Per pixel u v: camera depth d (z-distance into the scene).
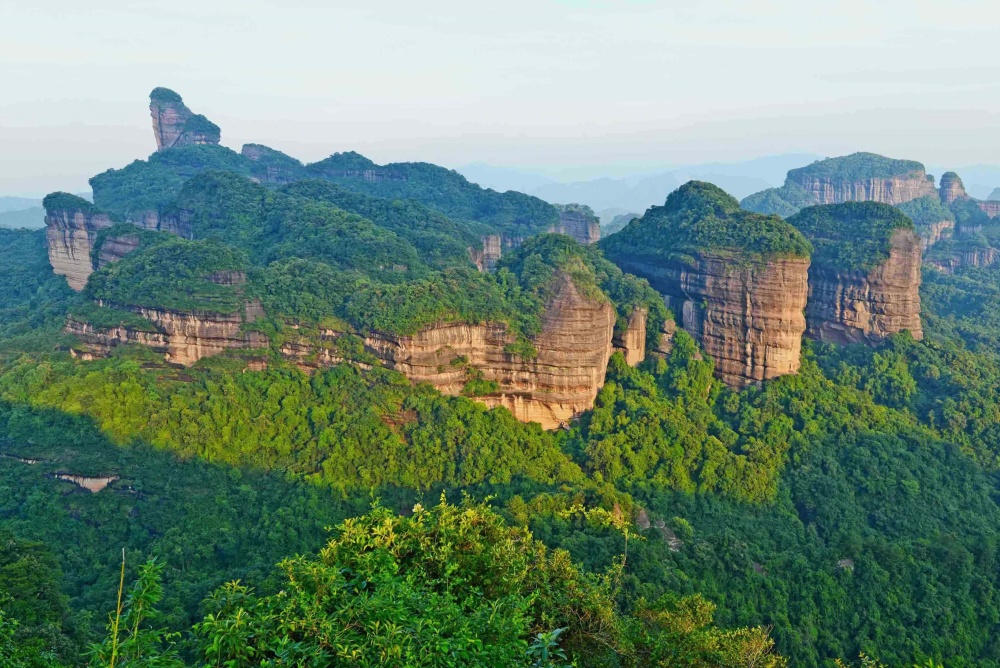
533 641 23.80
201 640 19.80
